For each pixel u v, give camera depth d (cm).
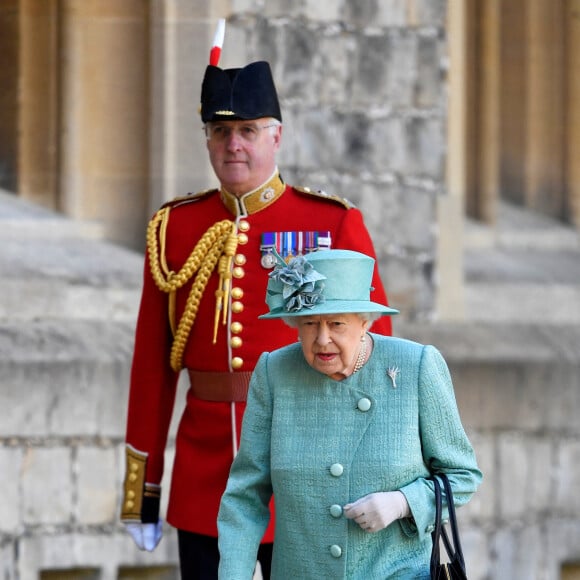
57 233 2166
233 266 1554
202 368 1565
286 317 1188
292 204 1574
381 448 1178
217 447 1545
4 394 1991
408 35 2223
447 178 2258
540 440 2217
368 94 2208
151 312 1616
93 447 2017
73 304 2097
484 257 2408
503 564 2203
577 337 2291
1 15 2211
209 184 2152
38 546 1995
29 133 2206
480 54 2450
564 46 2503
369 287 1187
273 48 2152
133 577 2055
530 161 2502
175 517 1564
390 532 1187
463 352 2197
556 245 2477
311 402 1202
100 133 2192
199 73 2136
